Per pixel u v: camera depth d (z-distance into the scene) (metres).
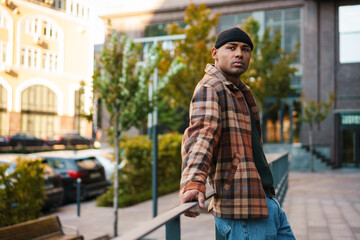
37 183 6.35
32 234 4.65
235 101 1.60
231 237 1.58
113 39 7.00
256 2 22.62
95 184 11.70
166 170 13.24
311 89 21.88
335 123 21.53
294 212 7.85
